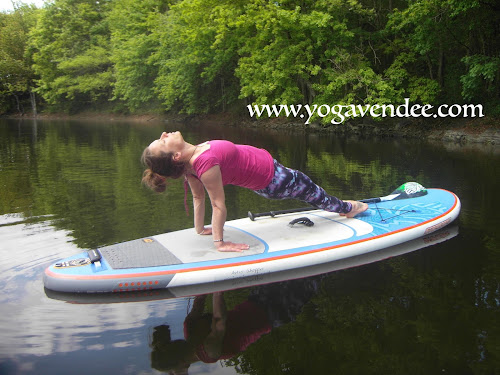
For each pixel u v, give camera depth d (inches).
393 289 121.6
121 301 117.0
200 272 127.6
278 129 732.0
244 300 117.3
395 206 188.2
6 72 1424.7
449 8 515.5
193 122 971.3
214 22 735.1
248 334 100.2
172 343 96.4
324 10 616.7
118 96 1245.1
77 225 182.9
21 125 928.9
